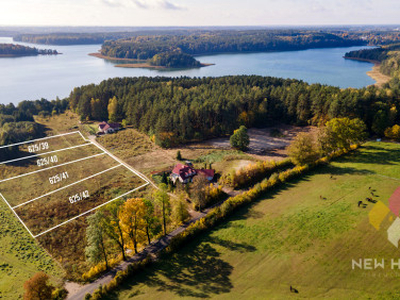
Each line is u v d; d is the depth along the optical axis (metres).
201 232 50.38
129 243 46.97
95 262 43.88
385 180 60.12
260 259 40.62
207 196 62.38
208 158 89.75
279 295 33.53
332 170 69.94
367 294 31.55
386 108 101.75
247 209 56.31
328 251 39.50
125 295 37.50
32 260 45.81
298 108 119.50
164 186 53.19
